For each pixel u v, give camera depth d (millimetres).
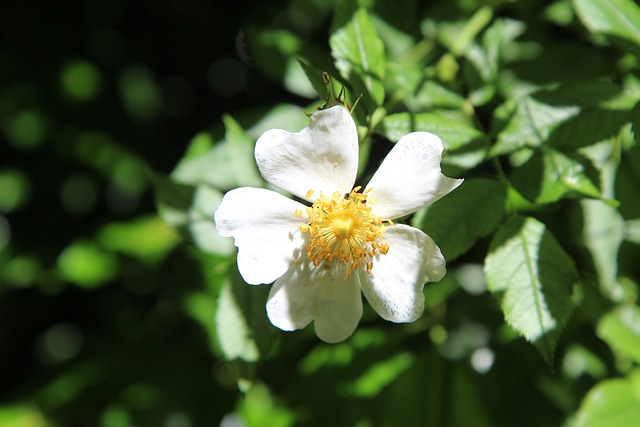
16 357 493
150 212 452
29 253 464
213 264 375
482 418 370
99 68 465
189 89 469
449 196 325
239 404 413
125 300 462
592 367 371
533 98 334
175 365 432
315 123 306
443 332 380
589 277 360
